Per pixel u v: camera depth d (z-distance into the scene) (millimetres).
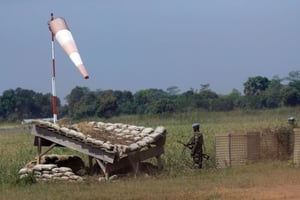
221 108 192625
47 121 47625
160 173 48969
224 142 52781
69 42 50938
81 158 55312
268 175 44750
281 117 153000
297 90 187125
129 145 47125
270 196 35188
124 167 48625
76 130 48781
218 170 49406
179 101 193750
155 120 166875
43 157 49125
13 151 76188
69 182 44125
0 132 161875
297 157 50969
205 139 77375
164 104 188000
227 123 143875
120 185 41438
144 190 38531
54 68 51281
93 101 185875
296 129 51750
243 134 52906
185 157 56406
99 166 49750
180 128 124562
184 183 41656
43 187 41406
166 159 55656
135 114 189625
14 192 39562
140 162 49938
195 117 170500
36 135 46906
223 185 40125
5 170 49094
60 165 49906
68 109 195000
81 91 195625
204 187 39312
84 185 42156
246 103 192250
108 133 50156
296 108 172500
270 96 190500
